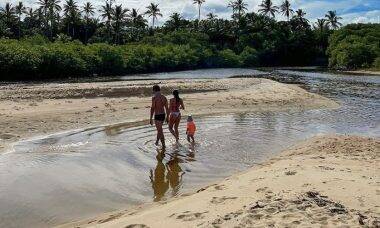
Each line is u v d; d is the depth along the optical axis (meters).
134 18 113.88
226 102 25.98
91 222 7.52
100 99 25.50
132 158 12.43
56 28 106.44
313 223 5.82
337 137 15.41
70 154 12.67
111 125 17.88
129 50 76.31
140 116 20.17
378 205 6.88
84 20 109.19
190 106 24.20
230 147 14.16
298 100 27.88
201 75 63.94
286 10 127.19
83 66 61.69
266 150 13.86
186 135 16.06
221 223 6.14
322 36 122.81
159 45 95.19
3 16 100.25
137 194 9.28
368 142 14.50
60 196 9.02
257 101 26.84
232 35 120.50
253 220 6.07
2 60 52.00
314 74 67.25
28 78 54.88
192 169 11.41
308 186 8.05
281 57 117.56
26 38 77.88
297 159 11.55
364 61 87.81
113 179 10.34
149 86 34.50
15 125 16.59
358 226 5.70
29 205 8.45
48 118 18.44
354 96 33.00
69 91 30.39
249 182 8.97
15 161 11.69
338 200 7.10
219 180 10.39
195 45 100.38
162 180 10.35
